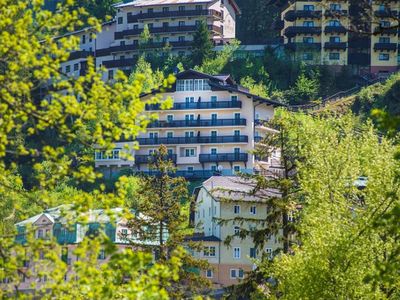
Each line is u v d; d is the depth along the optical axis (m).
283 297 51.50
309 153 61.53
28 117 25.52
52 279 25.27
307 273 47.22
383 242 46.28
